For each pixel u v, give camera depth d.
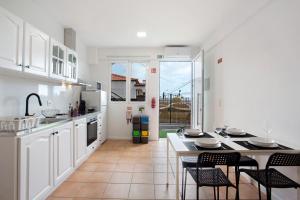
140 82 5.84
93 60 5.61
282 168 2.29
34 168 2.12
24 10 2.82
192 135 2.58
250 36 2.91
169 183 2.95
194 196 2.59
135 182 2.96
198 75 5.04
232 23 3.42
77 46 4.76
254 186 2.84
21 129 1.98
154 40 5.02
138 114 5.82
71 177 3.10
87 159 3.97
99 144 4.93
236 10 3.27
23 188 1.95
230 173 3.29
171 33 4.48
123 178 3.10
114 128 5.86
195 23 3.89
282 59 2.26
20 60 2.16
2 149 1.90
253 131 2.83
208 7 3.23
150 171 3.39
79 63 4.94
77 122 3.37
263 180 1.92
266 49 2.54
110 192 2.66
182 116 7.11
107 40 5.04
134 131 5.36
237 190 1.95
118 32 4.44
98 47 5.69
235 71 3.39
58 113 3.71
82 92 5.00
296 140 2.06
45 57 2.71
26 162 2.00
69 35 4.17
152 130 5.77
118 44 5.39
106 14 3.51
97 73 5.82
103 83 5.81
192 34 4.54
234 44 3.42
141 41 5.11
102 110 5.18
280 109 2.29
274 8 2.38
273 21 2.40
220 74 4.05
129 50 5.74
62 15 3.55
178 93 6.91
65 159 2.91
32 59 2.39
